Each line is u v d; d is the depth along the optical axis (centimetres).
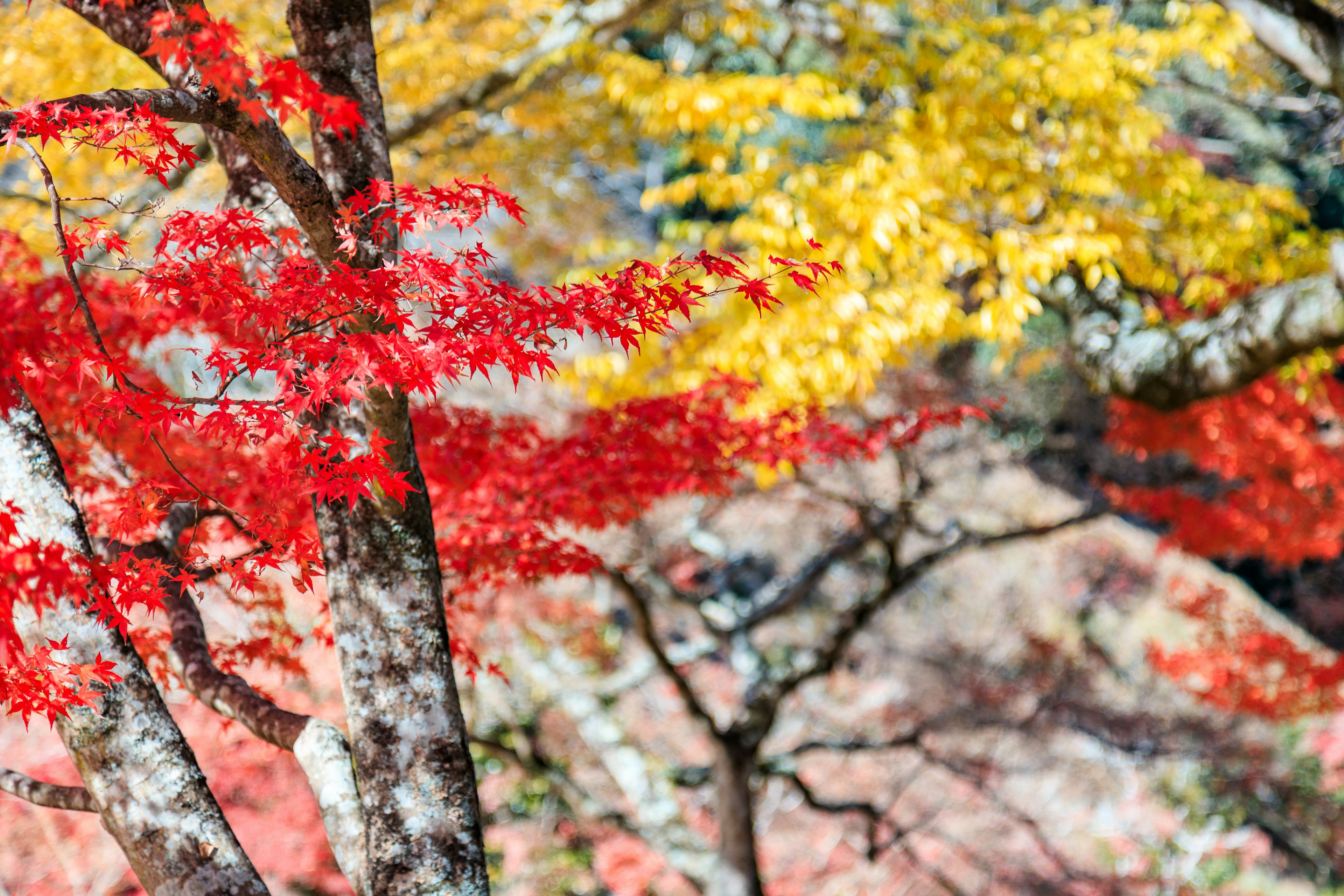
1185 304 741
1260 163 1308
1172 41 663
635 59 656
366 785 313
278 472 264
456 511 453
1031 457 1372
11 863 797
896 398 1036
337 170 311
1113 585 1384
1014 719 1165
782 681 862
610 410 508
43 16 572
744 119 584
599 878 1047
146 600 274
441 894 305
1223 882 1150
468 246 293
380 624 311
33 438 273
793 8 707
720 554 1198
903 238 579
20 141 225
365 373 236
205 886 279
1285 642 839
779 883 1052
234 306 254
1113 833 1160
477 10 754
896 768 1165
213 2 593
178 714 809
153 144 241
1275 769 1198
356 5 317
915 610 1319
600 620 1084
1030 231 633
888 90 655
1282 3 525
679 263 279
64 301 371
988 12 830
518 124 814
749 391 546
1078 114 640
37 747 819
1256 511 786
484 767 1093
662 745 1201
